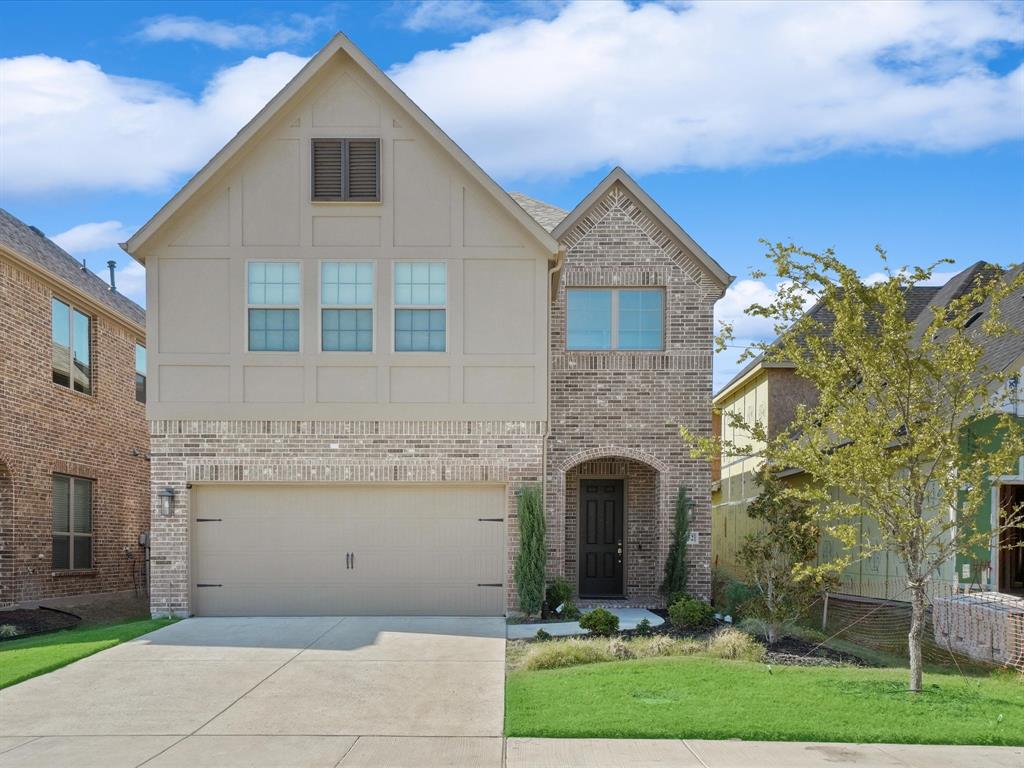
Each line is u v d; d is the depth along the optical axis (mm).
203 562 15117
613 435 16969
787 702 9219
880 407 9898
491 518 15273
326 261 15391
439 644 12641
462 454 15164
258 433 15109
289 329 15297
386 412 15172
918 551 9727
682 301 17234
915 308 23938
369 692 9969
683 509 16438
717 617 14969
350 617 14852
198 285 15250
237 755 7801
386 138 15461
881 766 7379
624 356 17094
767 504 13719
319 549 15195
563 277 17250
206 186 15141
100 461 20562
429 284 15406
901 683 10172
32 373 17562
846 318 9742
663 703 9211
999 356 14305
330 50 15164
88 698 9766
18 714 9156
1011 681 10719
